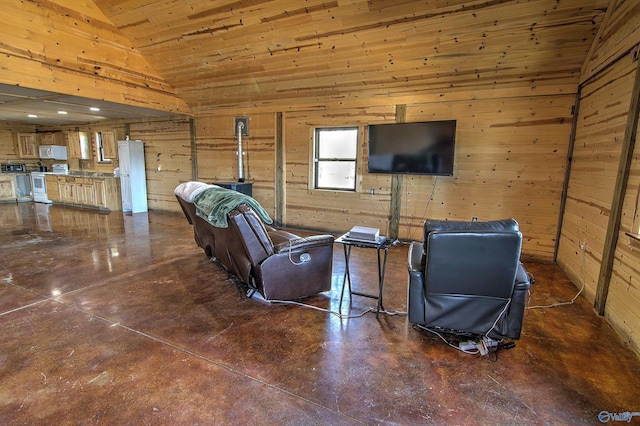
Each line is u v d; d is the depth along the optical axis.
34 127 9.35
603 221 2.92
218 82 5.53
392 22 3.61
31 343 2.26
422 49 3.91
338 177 5.67
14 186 8.72
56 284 3.30
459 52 3.84
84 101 5.11
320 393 1.81
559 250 4.16
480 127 4.46
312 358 2.13
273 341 2.33
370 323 2.61
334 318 2.69
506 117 4.31
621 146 2.68
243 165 6.43
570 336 2.44
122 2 4.18
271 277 2.84
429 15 3.42
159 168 7.50
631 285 2.37
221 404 1.72
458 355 2.20
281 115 5.89
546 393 1.84
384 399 1.78
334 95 5.25
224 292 3.16
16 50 3.87
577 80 3.85
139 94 5.52
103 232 5.54
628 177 2.54
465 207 4.71
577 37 3.35
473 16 3.33
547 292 3.28
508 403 1.76
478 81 4.25
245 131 6.27
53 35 4.11
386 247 2.65
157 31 4.55
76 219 6.62
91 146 8.59
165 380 1.90
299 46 4.29
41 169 9.38
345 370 2.02
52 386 1.84
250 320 2.63
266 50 4.50
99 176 7.83
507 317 2.23
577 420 1.64
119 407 1.69
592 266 3.09
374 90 4.90
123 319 2.61
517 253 2.05
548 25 3.28
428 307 2.33
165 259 4.12
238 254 2.98
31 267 3.78
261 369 2.02
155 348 2.22
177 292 3.14
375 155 4.96
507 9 3.18
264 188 6.28
